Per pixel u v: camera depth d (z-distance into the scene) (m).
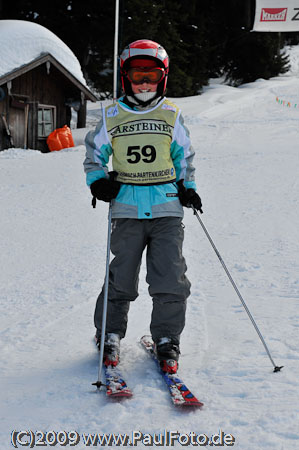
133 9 28.03
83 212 7.44
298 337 2.95
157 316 2.70
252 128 17.81
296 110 22.23
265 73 38.91
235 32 38.03
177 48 32.53
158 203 2.68
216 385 2.45
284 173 9.38
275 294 3.74
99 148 2.76
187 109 23.36
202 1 36.94
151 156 2.69
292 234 5.50
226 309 3.51
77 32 28.56
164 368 2.53
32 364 2.79
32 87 17.72
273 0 27.91
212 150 13.16
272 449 1.91
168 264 2.64
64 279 4.47
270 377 2.48
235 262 4.63
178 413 2.21
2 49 16.72
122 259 2.72
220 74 42.47
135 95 2.70
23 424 2.18
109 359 2.62
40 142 17.98
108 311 2.77
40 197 8.66
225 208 7.02
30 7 29.03
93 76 30.69
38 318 3.54
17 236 6.21
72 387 2.49
